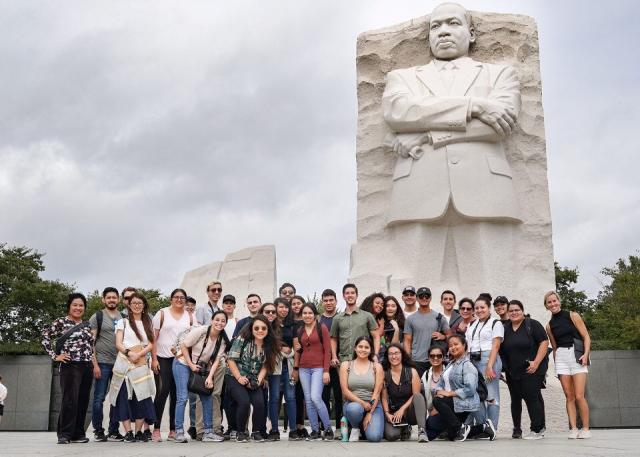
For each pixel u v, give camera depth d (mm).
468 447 6703
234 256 16438
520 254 12359
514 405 8797
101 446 7316
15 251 24625
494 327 8664
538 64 13188
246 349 8234
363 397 8172
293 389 8914
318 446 7105
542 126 12969
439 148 12047
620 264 27938
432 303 11930
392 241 12766
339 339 8766
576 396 8523
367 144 13336
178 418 8227
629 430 11953
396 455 5574
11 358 17969
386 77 13211
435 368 8562
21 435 12258
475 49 13242
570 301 28500
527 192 12656
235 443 7820
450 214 12102
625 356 18281
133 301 8484
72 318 8242
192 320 9055
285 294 9617
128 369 8320
